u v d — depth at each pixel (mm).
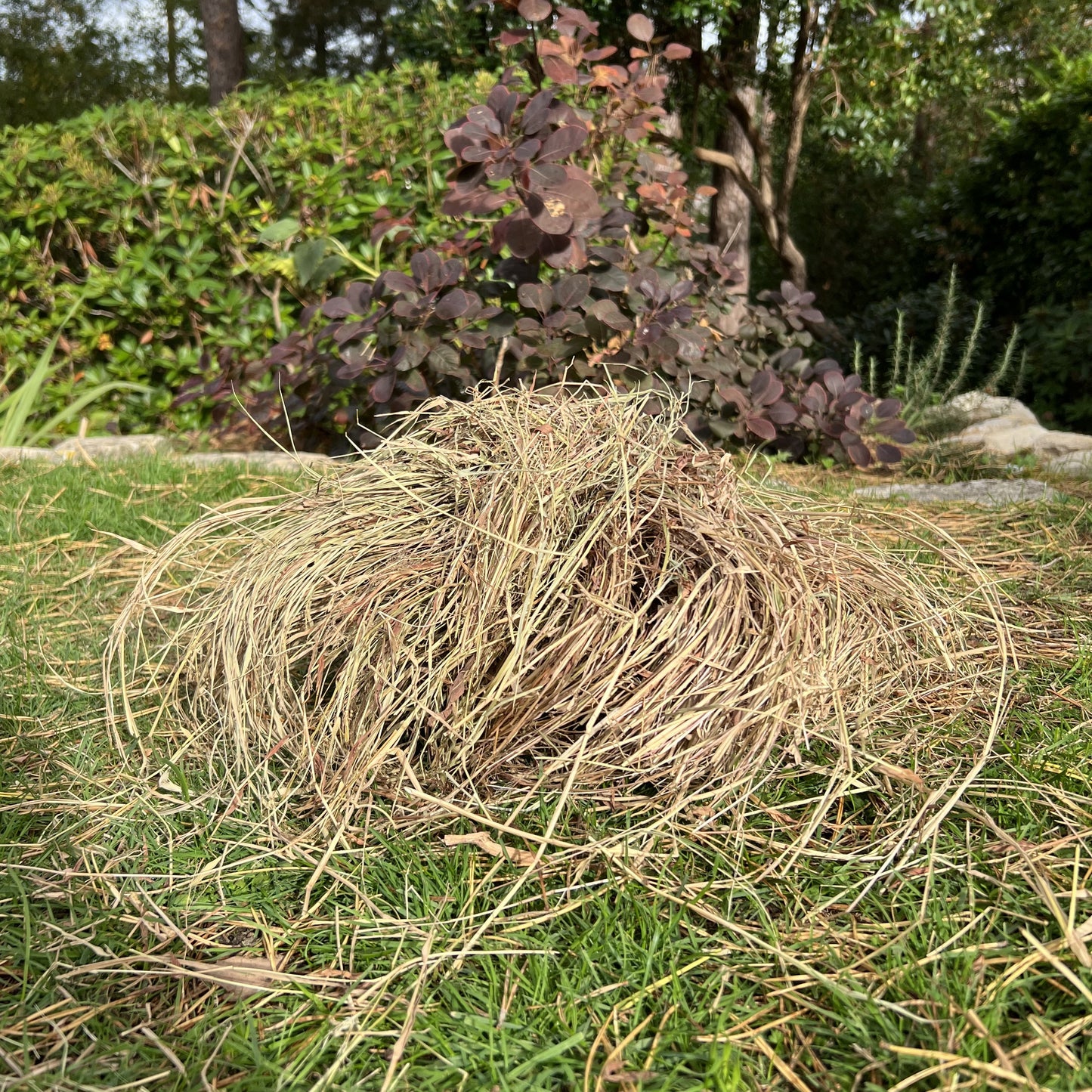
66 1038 1113
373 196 5051
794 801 1605
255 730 1784
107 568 2766
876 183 12391
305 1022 1159
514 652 1577
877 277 12375
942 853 1444
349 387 3975
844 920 1330
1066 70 7820
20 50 24062
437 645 1666
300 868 1468
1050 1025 1101
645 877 1397
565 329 3455
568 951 1259
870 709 1835
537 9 3877
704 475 1934
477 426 2021
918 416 5359
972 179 8281
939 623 2059
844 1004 1135
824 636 1757
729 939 1287
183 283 5398
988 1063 1041
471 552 1762
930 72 8469
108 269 5730
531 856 1445
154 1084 1067
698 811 1543
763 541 1817
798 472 4113
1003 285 7988
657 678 1605
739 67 8336
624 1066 1073
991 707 1889
